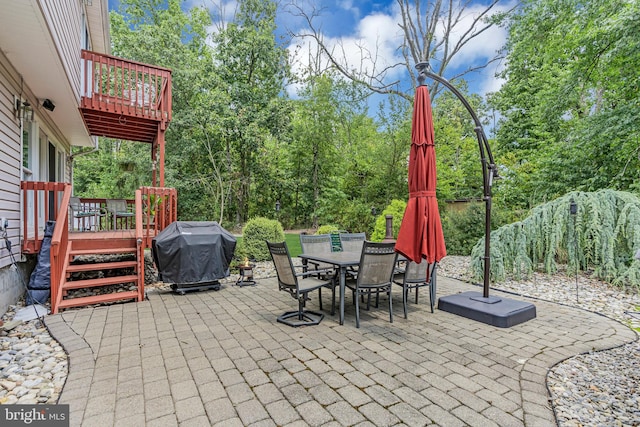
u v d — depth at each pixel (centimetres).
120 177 1440
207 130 1411
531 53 984
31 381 241
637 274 495
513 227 592
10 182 421
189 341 315
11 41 362
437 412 203
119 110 629
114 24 1550
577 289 504
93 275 588
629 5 615
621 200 546
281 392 225
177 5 1684
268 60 1547
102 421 192
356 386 233
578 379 247
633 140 663
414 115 370
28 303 430
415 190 355
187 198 1536
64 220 441
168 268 499
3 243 388
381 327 360
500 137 1491
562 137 1034
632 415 203
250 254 789
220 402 212
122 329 345
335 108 1630
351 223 1138
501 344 312
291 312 402
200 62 1559
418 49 1273
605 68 702
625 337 329
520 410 205
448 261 811
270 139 1719
